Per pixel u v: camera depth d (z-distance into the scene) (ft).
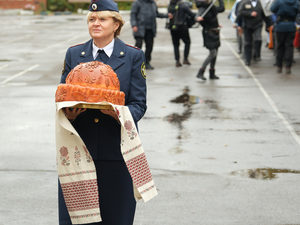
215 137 26.37
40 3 149.79
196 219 16.44
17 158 23.07
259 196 18.44
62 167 11.12
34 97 37.14
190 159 22.75
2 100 36.09
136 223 16.12
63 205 11.68
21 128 28.50
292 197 18.35
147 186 11.31
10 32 91.30
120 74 11.97
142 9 49.96
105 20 11.86
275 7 46.32
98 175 11.63
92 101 11.12
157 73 48.26
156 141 25.68
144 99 12.23
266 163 22.22
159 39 78.33
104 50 12.03
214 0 43.29
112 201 11.69
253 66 52.11
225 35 84.33
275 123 29.27
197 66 52.49
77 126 11.57
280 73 47.62
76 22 113.60
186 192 18.80
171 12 51.03
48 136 26.86
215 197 18.34
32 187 19.39
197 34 84.48
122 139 11.19
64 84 11.18
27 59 58.59
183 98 36.60
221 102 35.14
